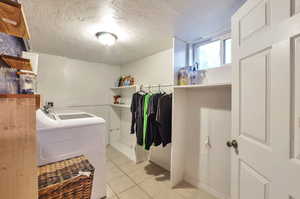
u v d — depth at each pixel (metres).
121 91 3.70
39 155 1.26
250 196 0.97
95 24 1.61
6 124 0.49
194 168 1.98
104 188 1.69
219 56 1.81
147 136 2.12
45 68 2.81
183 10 1.33
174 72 1.87
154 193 1.80
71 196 0.94
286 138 0.71
